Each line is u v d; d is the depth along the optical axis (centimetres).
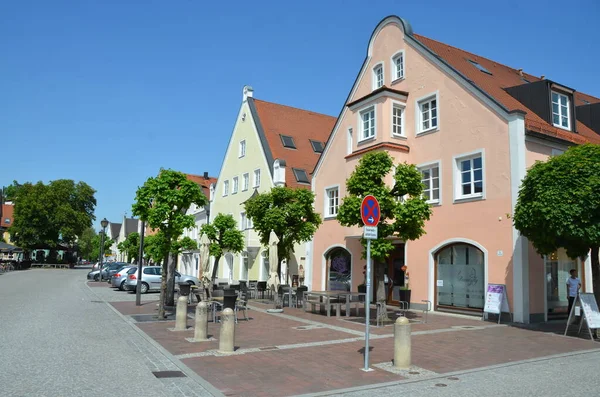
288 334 1223
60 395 647
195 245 2056
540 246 1287
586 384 736
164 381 735
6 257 7856
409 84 2009
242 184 3609
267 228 1928
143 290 2720
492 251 1584
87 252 11494
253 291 2611
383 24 2198
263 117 3562
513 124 1562
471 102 1719
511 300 1512
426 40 2162
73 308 1781
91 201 8288
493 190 1605
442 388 710
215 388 698
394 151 1934
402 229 1424
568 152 1275
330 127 3850
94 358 891
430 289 1806
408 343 845
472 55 2303
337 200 2384
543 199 1213
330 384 729
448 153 1791
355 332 1261
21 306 1769
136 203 1491
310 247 2509
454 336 1213
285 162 3070
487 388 710
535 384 736
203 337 1109
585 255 1277
